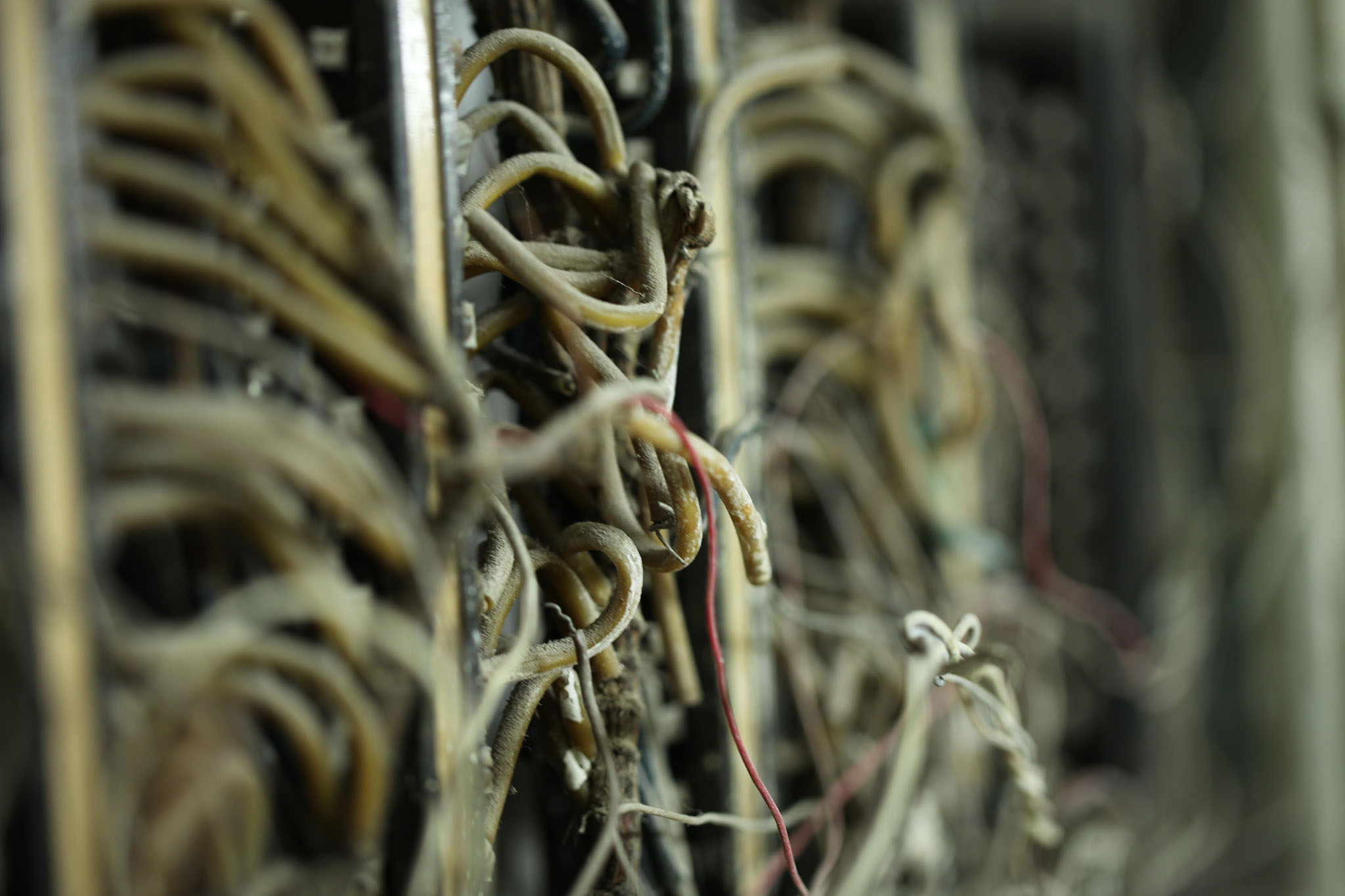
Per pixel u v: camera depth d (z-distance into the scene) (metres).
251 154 0.24
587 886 0.25
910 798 0.31
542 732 0.28
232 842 0.24
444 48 0.26
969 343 0.37
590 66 0.28
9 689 0.23
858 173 0.37
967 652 0.29
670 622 0.29
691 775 0.30
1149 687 0.42
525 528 0.29
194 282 0.25
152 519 0.23
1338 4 0.42
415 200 0.26
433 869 0.25
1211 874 0.42
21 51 0.23
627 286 0.28
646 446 0.27
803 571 0.36
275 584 0.24
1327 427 0.43
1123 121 0.42
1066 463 0.43
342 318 0.24
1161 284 0.44
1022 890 0.35
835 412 0.37
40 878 0.23
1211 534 0.44
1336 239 0.43
